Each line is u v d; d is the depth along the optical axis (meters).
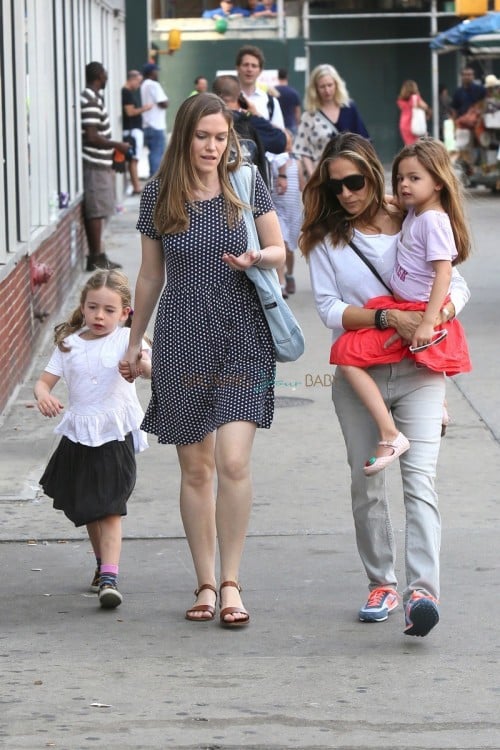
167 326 14.44
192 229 14.25
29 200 29.53
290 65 85.56
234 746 11.42
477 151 69.50
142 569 16.78
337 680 12.98
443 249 13.66
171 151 14.30
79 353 15.42
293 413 25.41
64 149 38.41
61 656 13.74
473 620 14.70
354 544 17.59
